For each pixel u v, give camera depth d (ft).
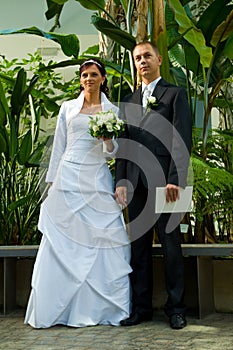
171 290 12.11
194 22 16.99
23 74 16.60
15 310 15.07
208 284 13.89
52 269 12.44
